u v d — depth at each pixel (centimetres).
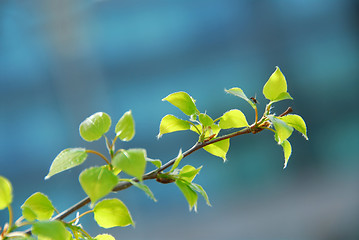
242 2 1007
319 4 1000
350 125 1013
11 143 1022
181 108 133
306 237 958
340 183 988
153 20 1027
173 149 995
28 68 1018
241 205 1002
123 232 959
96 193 94
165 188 1010
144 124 1019
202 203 1004
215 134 135
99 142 929
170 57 1027
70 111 1028
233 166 1015
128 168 96
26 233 103
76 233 113
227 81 1013
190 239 969
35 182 1007
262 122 131
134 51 1029
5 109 1023
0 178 95
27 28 1000
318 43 1009
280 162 1014
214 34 1016
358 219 950
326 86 1013
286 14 1011
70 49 1018
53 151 1027
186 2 1017
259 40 1008
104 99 1029
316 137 1021
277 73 132
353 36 988
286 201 994
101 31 1025
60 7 993
